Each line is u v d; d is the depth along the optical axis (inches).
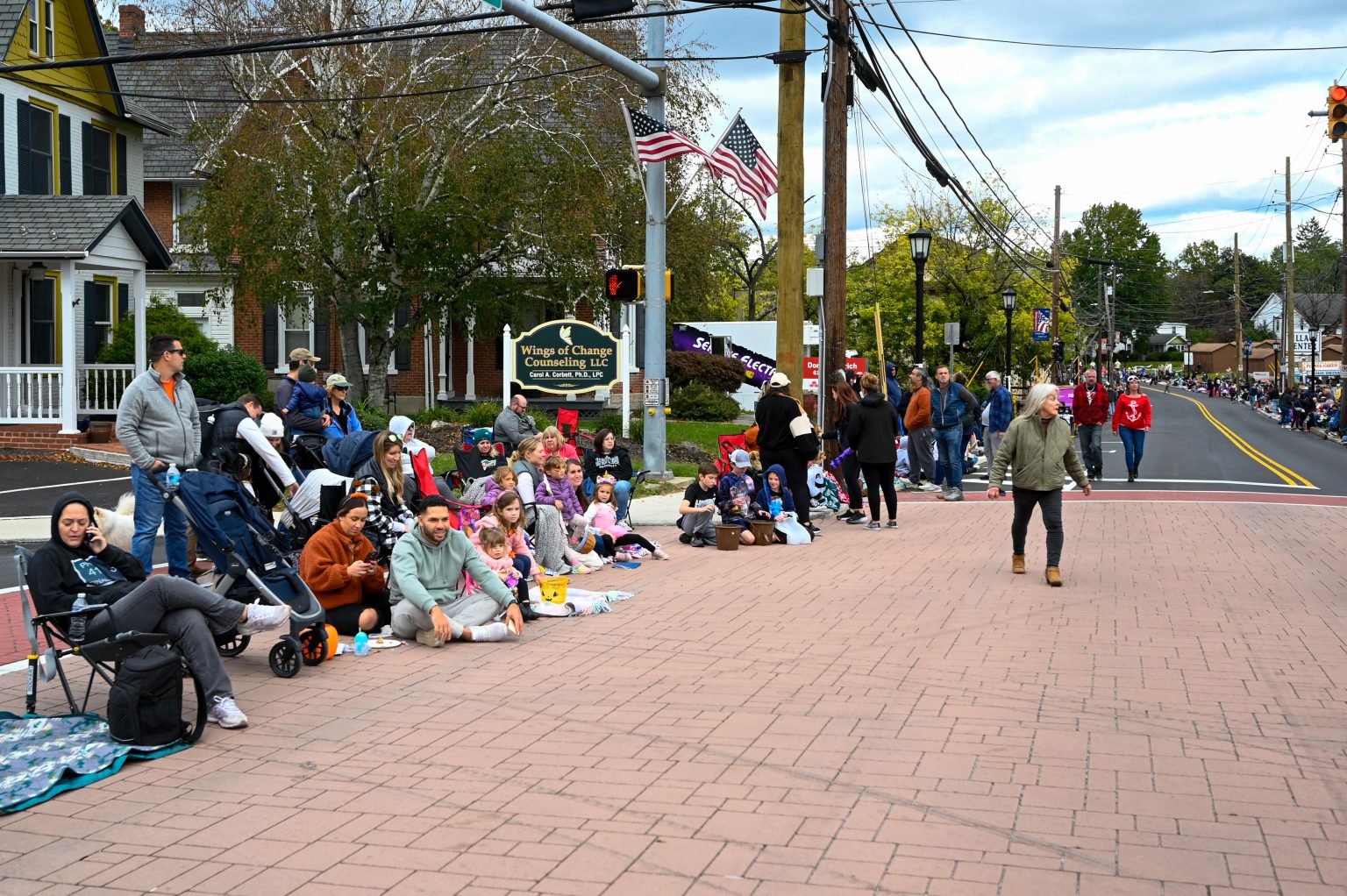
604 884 187.5
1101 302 4052.7
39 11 1089.4
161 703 257.3
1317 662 333.4
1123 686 307.6
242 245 1082.7
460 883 188.2
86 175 1180.5
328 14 1095.6
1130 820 213.9
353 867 194.9
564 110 1141.7
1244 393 3462.1
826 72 735.7
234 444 425.7
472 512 458.9
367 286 1174.3
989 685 309.9
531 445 489.4
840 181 722.8
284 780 239.5
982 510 722.8
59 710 292.8
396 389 1537.9
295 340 1526.8
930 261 2246.6
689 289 1510.8
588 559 498.0
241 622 318.7
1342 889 184.2
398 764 248.4
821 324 733.9
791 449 595.8
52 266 1001.5
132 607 273.9
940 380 780.0
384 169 1155.9
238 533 327.0
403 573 357.4
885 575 484.4
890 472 634.2
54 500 727.7
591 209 1170.6
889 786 232.4
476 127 1182.9
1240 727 271.7
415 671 330.6
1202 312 6968.5
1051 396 458.0
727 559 529.7
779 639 366.3
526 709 289.6
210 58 1248.2
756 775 239.1
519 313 1314.0
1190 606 416.5
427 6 1143.6
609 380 995.9
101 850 203.6
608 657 345.1
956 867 193.2
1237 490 869.8
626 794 228.5
